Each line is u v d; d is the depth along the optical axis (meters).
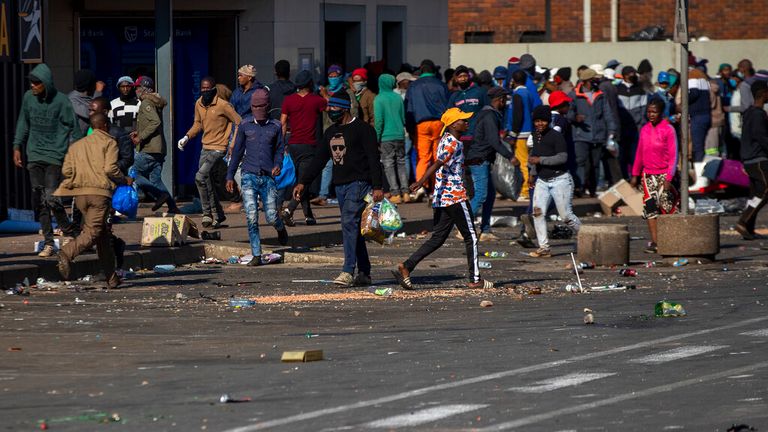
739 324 28.05
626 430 18.45
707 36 104.62
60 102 39.47
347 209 35.00
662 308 29.34
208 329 27.83
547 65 92.94
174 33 59.94
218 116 46.12
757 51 94.81
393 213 34.84
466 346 25.48
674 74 65.12
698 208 58.22
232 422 18.89
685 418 19.16
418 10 69.94
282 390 21.17
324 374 22.56
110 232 34.88
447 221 34.66
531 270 39.31
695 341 25.89
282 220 44.88
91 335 26.98
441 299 32.75
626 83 63.88
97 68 59.19
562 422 18.91
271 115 53.81
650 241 44.47
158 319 29.22
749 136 46.91
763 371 22.69
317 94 52.31
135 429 18.52
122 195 38.59
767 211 59.62
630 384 21.61
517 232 51.25
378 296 33.28
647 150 42.88
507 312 30.38
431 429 18.47
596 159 61.31
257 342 26.16
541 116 41.97
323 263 41.19
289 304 31.73
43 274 35.91
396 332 27.41
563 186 42.19
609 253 40.16
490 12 102.94
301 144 51.59
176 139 59.69
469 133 47.22
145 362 23.83
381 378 22.17
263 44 60.94
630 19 104.44
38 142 39.56
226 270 39.12
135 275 37.53
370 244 46.31
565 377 22.22
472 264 34.78
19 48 46.50
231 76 60.69
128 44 59.41
